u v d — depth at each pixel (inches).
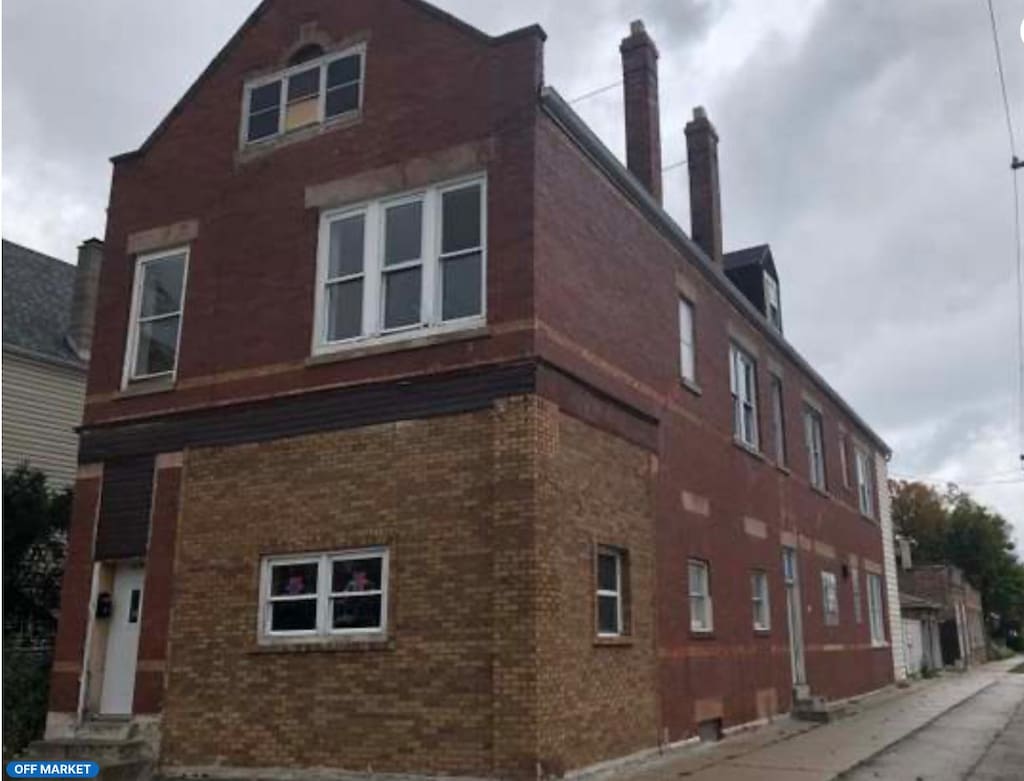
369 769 442.0
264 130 577.3
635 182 578.6
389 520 468.8
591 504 489.4
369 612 466.9
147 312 596.4
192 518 529.7
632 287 576.4
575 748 438.9
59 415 872.9
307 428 505.7
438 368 474.3
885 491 1283.2
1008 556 3036.4
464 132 502.3
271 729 472.7
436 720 432.1
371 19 551.8
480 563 441.1
